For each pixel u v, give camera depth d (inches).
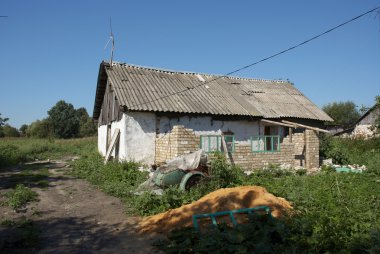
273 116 697.6
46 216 303.0
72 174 562.6
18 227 265.4
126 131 568.7
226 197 279.6
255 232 206.2
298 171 507.2
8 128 2289.6
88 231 259.3
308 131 593.6
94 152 833.5
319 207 280.1
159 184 374.0
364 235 207.0
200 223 249.9
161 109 583.5
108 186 405.7
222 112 636.7
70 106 2603.3
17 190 384.2
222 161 402.6
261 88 861.8
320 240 198.2
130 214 304.8
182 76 771.4
